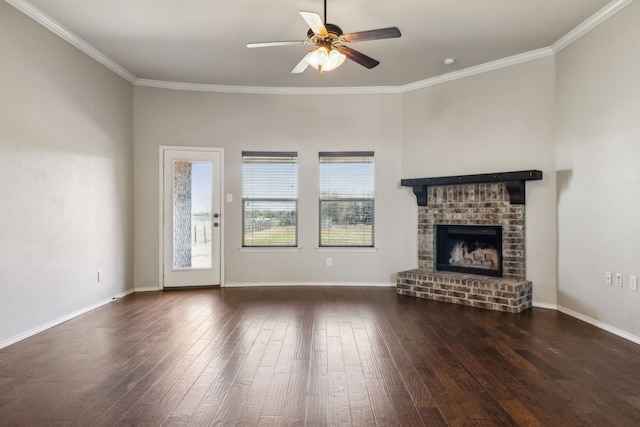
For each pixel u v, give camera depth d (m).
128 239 5.20
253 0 3.36
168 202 5.48
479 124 4.93
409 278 5.04
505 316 4.07
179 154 5.51
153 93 5.42
